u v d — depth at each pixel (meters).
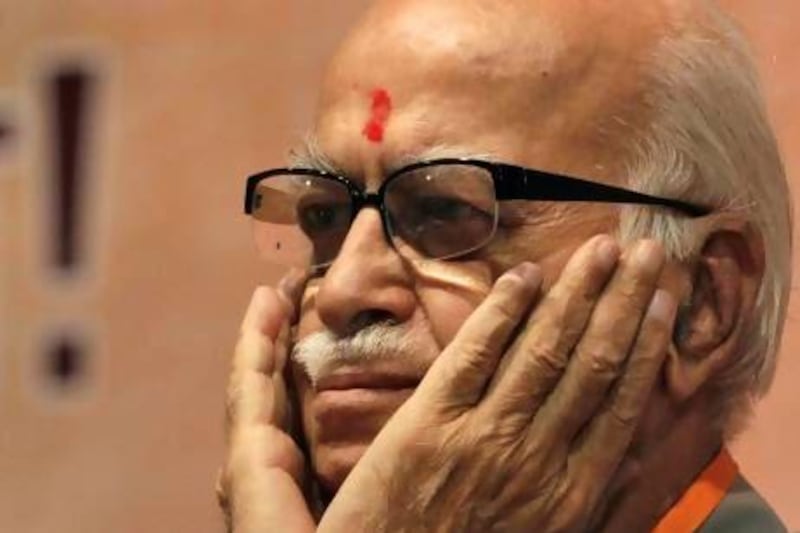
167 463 7.24
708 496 4.26
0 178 7.50
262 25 7.19
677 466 4.24
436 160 4.08
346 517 3.99
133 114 7.38
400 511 3.99
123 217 7.36
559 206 4.08
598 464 4.02
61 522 7.34
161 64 7.34
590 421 4.02
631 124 4.14
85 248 7.40
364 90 4.22
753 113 4.33
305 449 4.45
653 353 4.00
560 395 3.99
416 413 3.99
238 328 7.19
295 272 4.50
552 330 3.98
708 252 4.21
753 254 4.25
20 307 7.45
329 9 7.09
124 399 7.31
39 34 7.51
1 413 7.43
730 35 4.36
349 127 4.21
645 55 4.20
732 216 4.21
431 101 4.13
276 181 4.46
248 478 4.34
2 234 7.49
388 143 4.14
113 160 7.39
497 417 3.99
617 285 3.99
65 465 7.36
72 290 7.40
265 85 7.18
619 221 4.10
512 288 3.97
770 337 4.36
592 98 4.13
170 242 7.29
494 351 3.99
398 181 4.11
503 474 3.98
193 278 7.26
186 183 7.29
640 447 4.17
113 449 7.31
